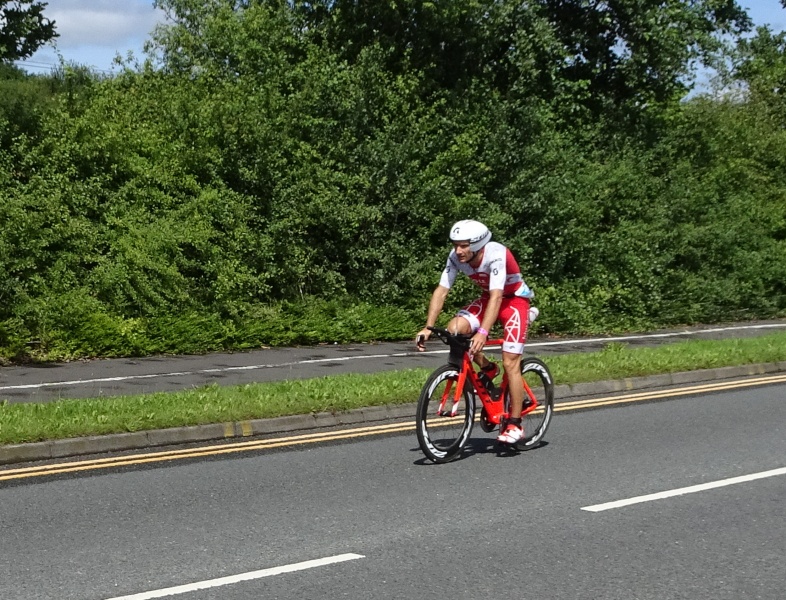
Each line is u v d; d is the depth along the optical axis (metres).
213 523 6.42
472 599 5.03
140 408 9.45
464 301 19.58
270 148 18.52
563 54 24.44
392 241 19.25
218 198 17.53
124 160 17.23
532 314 8.62
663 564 5.65
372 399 10.44
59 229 15.70
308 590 5.14
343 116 20.11
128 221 16.55
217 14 21.69
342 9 22.70
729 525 6.49
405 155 19.55
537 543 6.03
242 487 7.40
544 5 26.69
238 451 8.72
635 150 25.61
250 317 17.06
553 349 17.30
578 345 18.05
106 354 15.07
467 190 20.75
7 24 20.61
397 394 10.70
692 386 13.05
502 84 24.73
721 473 8.00
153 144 17.83
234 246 17.44
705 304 23.53
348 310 18.17
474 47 23.83
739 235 25.42
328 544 5.96
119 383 12.45
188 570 5.44
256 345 16.72
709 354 14.53
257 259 17.80
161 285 16.33
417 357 15.66
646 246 22.67
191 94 19.25
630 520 6.58
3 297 14.80
